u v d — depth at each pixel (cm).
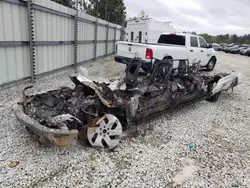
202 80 584
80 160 296
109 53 1517
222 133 432
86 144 334
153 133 404
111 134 330
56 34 705
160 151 341
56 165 280
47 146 319
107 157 310
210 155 344
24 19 537
